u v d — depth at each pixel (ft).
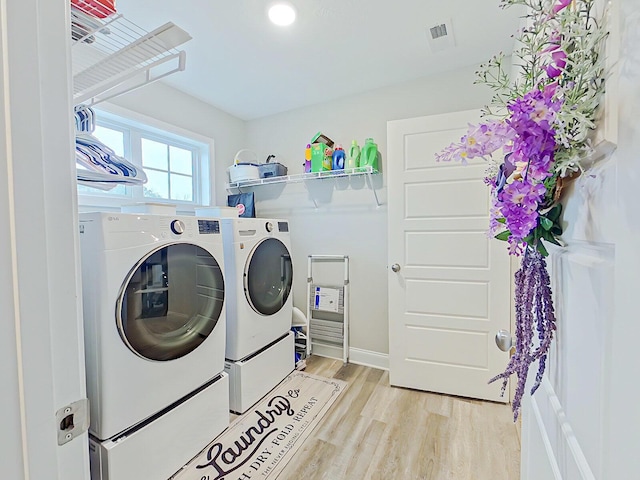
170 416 4.68
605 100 1.33
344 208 8.71
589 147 1.45
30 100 1.33
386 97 7.98
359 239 8.55
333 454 5.11
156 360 4.51
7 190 1.25
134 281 4.26
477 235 6.62
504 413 6.20
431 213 6.95
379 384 7.42
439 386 6.98
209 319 5.43
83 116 4.90
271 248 7.26
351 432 5.65
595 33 1.40
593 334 1.48
